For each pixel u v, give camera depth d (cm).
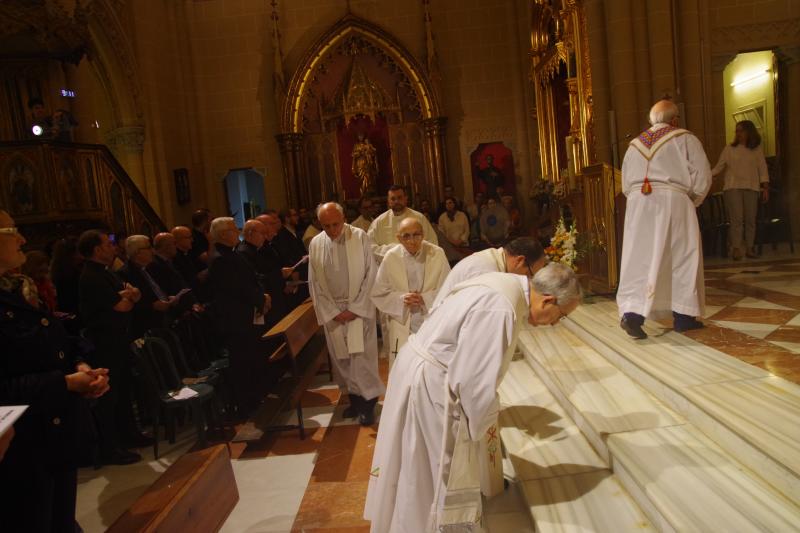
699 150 412
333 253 524
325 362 766
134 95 1243
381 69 1467
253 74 1464
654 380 356
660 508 242
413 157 1483
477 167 1474
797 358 353
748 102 1112
